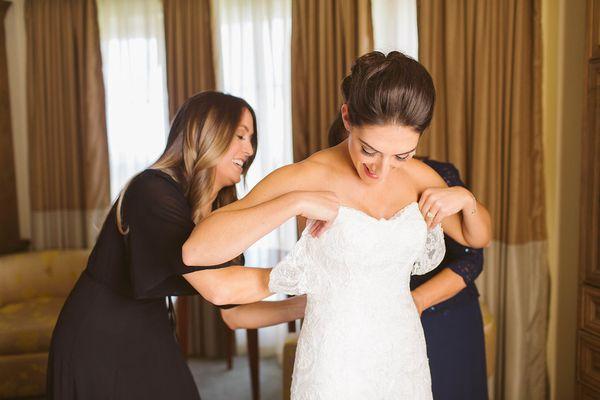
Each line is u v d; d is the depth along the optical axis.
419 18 3.39
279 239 4.08
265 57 4.04
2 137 4.34
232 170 1.72
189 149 1.64
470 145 3.39
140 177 1.62
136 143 4.31
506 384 3.35
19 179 4.56
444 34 3.37
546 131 3.31
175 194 1.59
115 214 1.71
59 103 4.24
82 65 4.18
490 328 2.98
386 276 1.27
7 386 3.53
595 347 2.50
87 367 1.67
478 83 3.28
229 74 4.11
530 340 3.34
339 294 1.24
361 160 1.18
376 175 1.19
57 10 4.16
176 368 1.79
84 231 4.36
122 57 4.25
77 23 4.15
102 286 1.69
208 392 3.68
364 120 1.10
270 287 1.27
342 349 1.23
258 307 1.70
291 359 2.70
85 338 1.67
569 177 3.20
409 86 1.07
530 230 3.29
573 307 3.23
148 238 1.55
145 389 1.72
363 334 1.24
